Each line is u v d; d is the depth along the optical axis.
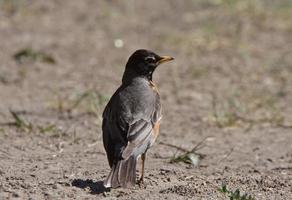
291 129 15.11
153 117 10.62
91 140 13.46
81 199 10.13
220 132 14.71
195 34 22.97
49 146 12.96
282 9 25.41
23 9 25.06
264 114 16.22
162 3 26.80
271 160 12.71
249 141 14.09
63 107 16.17
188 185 10.84
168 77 19.33
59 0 26.52
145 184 10.88
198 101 17.14
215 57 21.25
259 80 19.17
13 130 13.97
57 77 19.05
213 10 25.61
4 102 16.59
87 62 20.50
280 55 21.42
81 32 23.39
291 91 18.27
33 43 22.08
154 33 23.30
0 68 19.61
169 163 12.24
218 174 11.67
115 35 23.11
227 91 18.05
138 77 11.34
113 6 26.28
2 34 22.84
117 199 10.16
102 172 11.41
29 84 18.34
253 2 25.81
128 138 10.08
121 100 10.66
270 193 10.66
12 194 10.27
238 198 10.10
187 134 14.44
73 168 11.62
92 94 15.95
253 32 23.48
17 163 11.81
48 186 10.62
